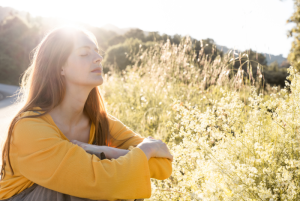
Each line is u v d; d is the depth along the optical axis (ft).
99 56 4.08
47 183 3.39
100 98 4.89
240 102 5.62
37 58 4.11
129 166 3.58
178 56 15.56
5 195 3.72
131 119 12.60
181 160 5.41
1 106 27.89
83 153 3.48
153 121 11.46
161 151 4.24
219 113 5.58
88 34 4.31
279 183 4.00
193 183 4.94
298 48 35.35
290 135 4.75
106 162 3.53
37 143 3.43
